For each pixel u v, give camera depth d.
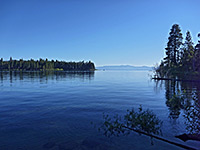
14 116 8.92
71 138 6.11
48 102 13.16
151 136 6.32
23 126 7.33
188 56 50.16
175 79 43.72
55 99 14.61
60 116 9.02
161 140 5.96
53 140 5.91
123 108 11.10
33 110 10.38
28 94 17.73
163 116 9.00
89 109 10.75
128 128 7.15
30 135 6.34
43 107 11.28
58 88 24.06
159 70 54.78
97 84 31.75
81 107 11.36
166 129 7.01
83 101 13.73
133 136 6.33
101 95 17.30
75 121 8.13
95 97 15.89
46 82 35.22
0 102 13.03
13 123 7.73
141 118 7.31
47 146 5.43
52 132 6.66
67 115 9.23
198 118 6.40
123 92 20.00
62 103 12.78
